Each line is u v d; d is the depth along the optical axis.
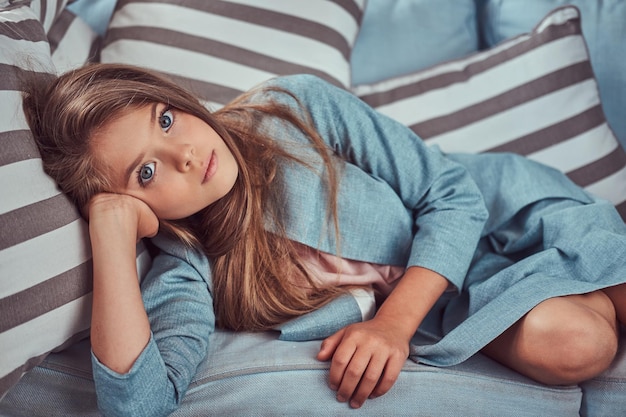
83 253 0.93
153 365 0.87
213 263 1.07
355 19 1.46
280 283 1.05
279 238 1.07
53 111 0.94
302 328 1.01
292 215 1.07
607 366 0.93
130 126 0.93
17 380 0.85
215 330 1.07
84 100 0.92
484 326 0.93
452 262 1.04
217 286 1.06
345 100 1.13
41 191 0.89
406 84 1.43
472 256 1.09
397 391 0.91
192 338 0.96
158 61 1.33
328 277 1.08
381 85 1.44
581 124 1.35
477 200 1.12
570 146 1.34
